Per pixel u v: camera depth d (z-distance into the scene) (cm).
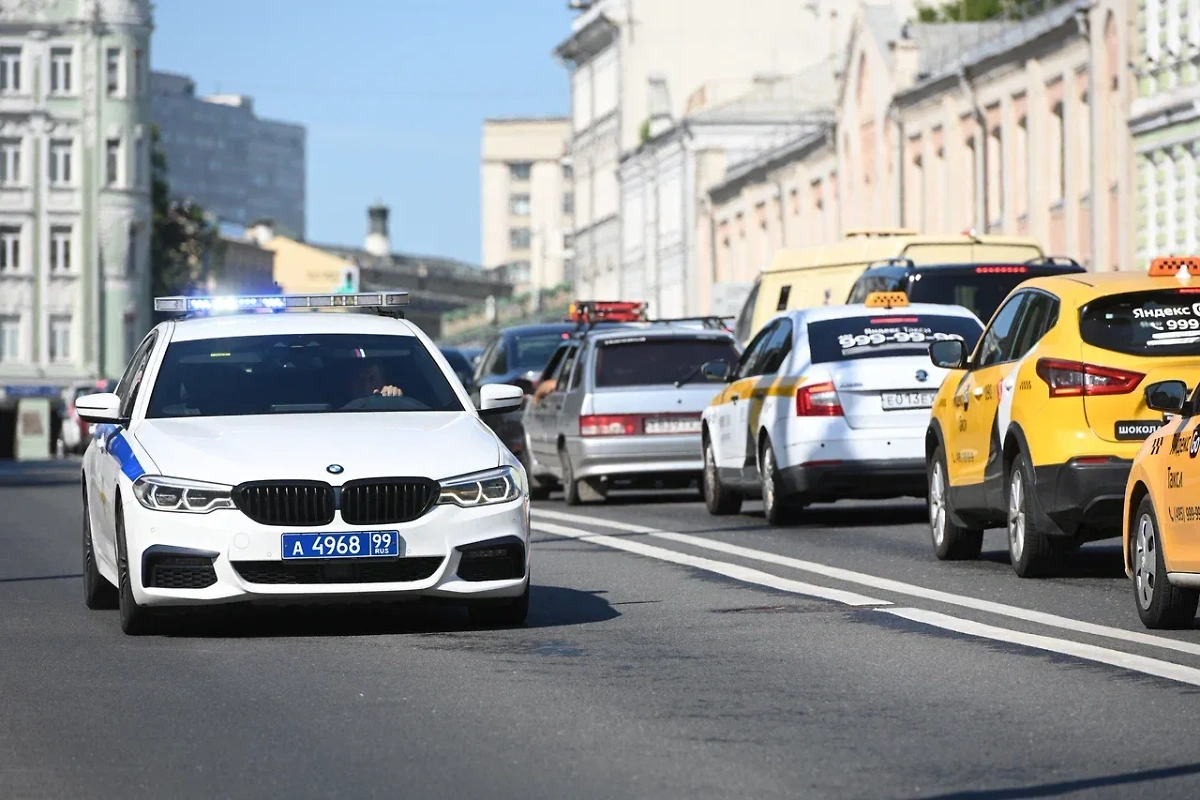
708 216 19038
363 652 2702
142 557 2794
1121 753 1930
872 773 1845
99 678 2503
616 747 1995
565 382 6062
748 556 4006
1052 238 11475
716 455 5312
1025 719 2117
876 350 4684
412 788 1822
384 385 3097
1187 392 2727
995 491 3578
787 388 4728
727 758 1930
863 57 14588
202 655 2700
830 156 15538
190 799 1792
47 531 5303
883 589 3353
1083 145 11075
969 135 12688
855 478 4634
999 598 3194
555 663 2570
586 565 3881
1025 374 3419
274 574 2762
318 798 1788
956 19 18638
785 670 2481
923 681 2377
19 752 2017
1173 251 10062
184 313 3438
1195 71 9819
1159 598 2767
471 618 2959
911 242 6550
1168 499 2720
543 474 6309
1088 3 10781
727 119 19250
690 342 5888
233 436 2881
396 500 2780
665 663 2555
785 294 7488
